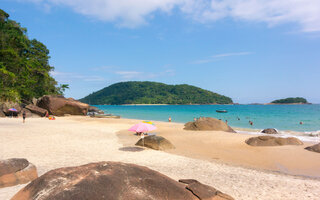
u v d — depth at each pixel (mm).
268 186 7273
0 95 41156
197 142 16703
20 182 6137
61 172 2938
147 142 14125
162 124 32156
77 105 46719
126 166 3285
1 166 6094
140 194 2738
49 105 44594
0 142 13734
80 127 24922
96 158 10727
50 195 2420
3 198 5039
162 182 3051
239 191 6664
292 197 6289
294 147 14742
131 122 34000
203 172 8938
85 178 2779
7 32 55938
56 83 71688
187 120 45688
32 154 11062
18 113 37156
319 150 13406
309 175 9273
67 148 12891
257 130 26031
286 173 9531
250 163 11141
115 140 16516
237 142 16578
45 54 72438
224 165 10500
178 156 11961
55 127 23641
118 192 2670
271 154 12992
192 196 2979
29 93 54375
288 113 68875
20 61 55281
